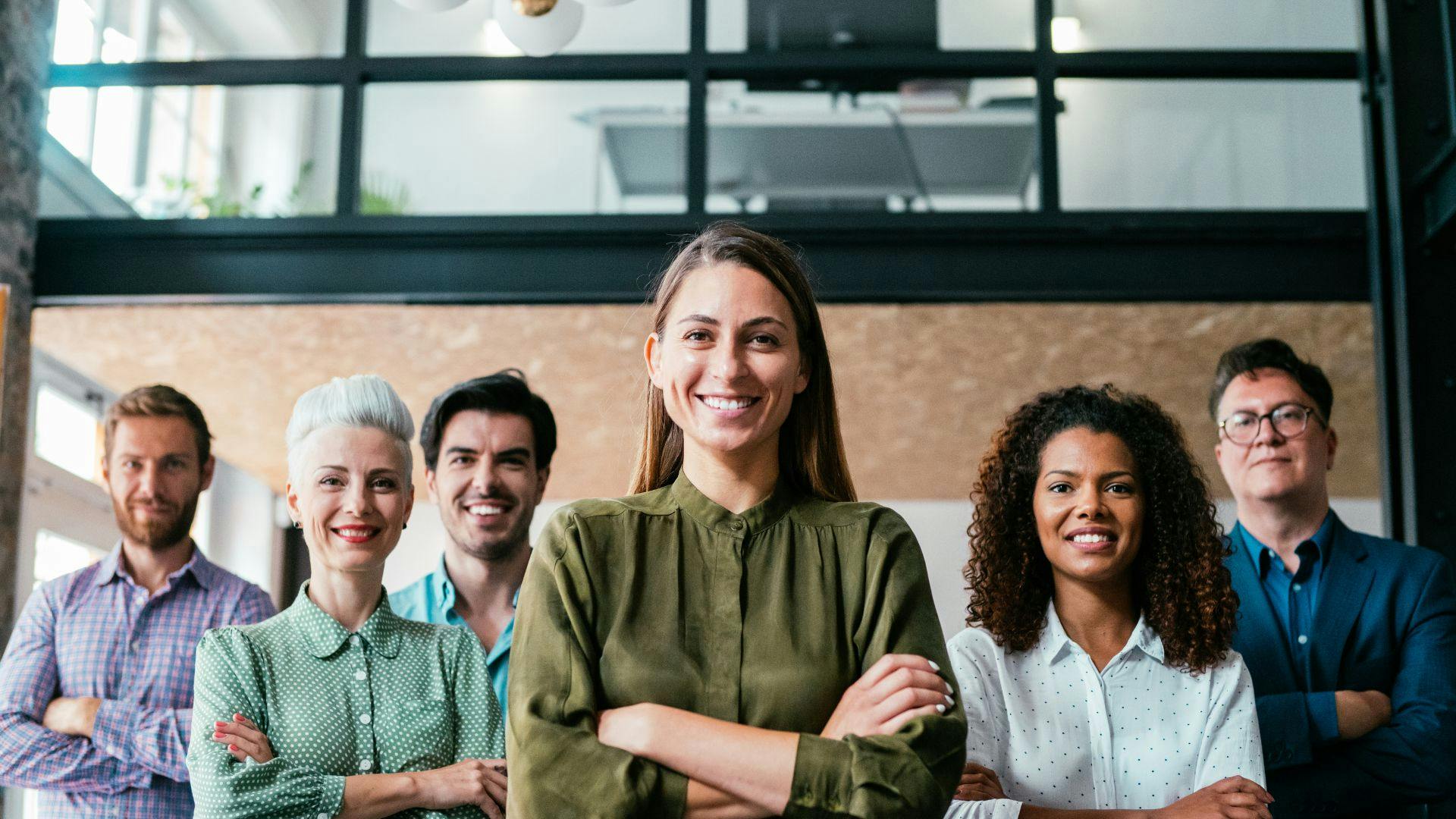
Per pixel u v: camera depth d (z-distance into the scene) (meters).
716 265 1.53
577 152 4.28
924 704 1.37
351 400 2.08
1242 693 1.94
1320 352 4.93
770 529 1.49
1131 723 1.94
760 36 4.29
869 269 3.96
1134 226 3.93
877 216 3.96
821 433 1.59
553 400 5.67
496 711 2.06
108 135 4.36
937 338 4.79
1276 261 3.93
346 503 2.04
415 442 6.16
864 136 4.29
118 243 4.03
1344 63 4.09
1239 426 2.59
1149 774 1.90
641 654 1.41
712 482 1.51
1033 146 4.26
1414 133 3.78
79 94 4.37
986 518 2.09
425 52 4.27
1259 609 2.52
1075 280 3.94
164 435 2.80
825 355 1.59
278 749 1.93
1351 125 4.12
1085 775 1.92
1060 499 1.99
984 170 4.27
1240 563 2.58
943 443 6.15
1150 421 2.06
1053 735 1.94
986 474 2.11
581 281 3.98
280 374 5.41
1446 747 2.32
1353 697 2.36
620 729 1.36
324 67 4.21
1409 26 3.85
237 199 4.31
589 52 4.27
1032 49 4.23
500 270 3.99
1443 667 2.40
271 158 4.34
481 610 2.70
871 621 1.44
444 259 4.00
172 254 4.02
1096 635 2.01
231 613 2.77
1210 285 3.92
